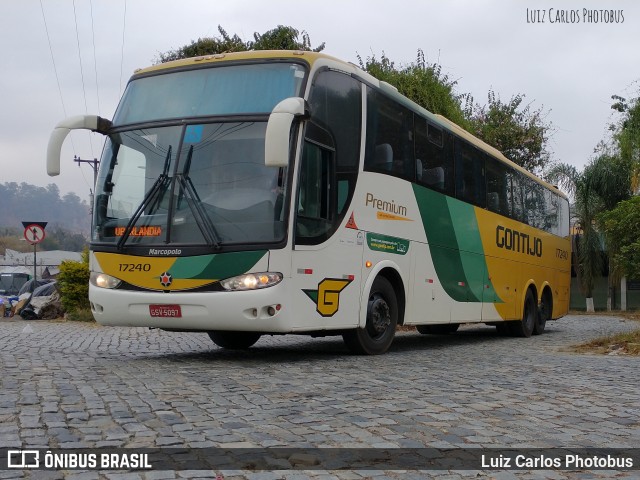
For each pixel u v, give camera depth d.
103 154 10.41
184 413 6.32
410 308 12.36
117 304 9.76
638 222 18.75
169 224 9.59
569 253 23.16
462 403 7.13
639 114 30.52
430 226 13.10
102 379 8.14
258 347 13.05
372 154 11.21
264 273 9.21
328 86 10.24
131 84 10.73
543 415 6.72
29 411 6.27
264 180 9.43
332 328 10.16
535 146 34.53
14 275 48.12
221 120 9.77
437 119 13.91
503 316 16.86
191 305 9.36
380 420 6.21
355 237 10.68
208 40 25.95
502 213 16.97
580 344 14.47
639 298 39.16
